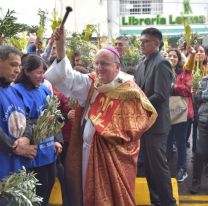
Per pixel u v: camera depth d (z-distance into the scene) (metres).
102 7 19.11
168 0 22.53
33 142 3.29
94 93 3.68
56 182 4.99
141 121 3.57
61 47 3.57
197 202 5.05
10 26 3.98
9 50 3.19
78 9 18.33
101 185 3.49
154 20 22.00
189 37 6.00
